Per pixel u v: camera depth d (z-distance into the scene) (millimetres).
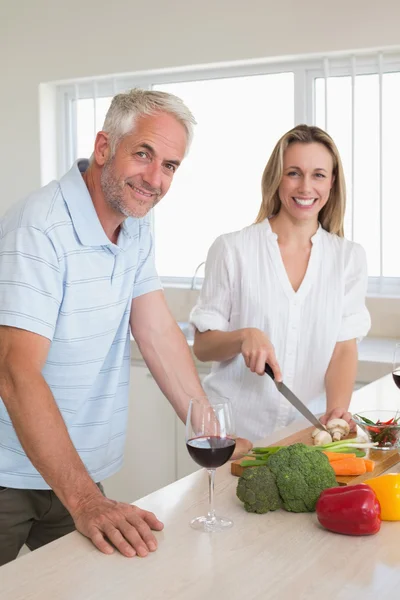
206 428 1282
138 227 1792
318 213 2371
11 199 4082
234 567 1174
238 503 1438
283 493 1382
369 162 3342
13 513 1740
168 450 3281
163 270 3920
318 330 2270
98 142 1620
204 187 3756
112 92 3875
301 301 2264
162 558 1206
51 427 1389
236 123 3648
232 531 1307
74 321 1640
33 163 4000
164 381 1824
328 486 1370
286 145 2232
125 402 1865
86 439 1781
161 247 3904
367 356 2928
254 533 1298
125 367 1850
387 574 1149
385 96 3299
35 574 1156
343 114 3371
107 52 3744
